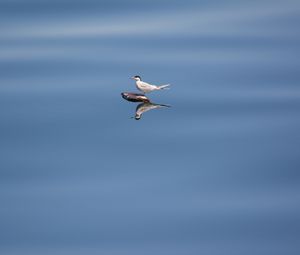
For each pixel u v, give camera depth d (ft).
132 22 139.13
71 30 134.41
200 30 134.62
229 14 143.74
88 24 137.69
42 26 136.26
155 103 99.91
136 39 129.18
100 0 150.92
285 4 149.48
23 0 149.48
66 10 144.97
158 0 151.94
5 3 147.84
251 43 127.65
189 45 126.31
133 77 105.70
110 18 141.08
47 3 148.25
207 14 143.74
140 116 94.89
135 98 101.30
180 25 137.49
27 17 140.46
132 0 151.74
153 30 134.51
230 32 133.69
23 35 131.54
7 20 139.03
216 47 125.39
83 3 148.77
